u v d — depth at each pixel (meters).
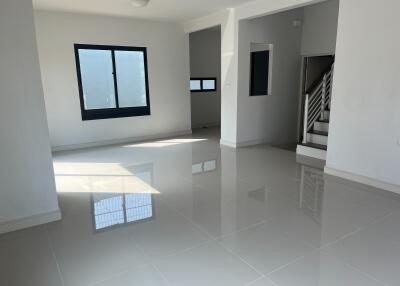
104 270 2.34
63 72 6.04
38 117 2.91
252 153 5.76
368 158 3.95
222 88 6.40
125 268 2.36
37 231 2.93
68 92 6.16
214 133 8.02
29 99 2.84
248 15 5.46
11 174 2.87
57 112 6.09
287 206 3.40
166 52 7.24
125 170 4.82
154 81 7.20
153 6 5.55
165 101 7.43
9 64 2.70
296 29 6.62
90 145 6.57
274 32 6.28
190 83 8.55
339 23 4.03
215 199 3.63
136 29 6.74
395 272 2.27
